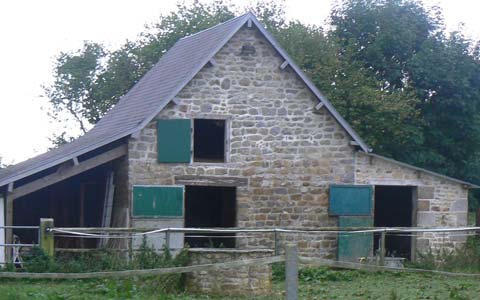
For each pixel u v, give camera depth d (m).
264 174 22.86
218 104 22.55
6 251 20.30
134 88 27.34
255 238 22.61
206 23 36.50
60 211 24.12
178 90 22.05
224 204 25.28
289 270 9.98
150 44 36.91
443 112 36.28
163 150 22.03
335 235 23.11
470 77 36.06
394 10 37.16
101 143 21.38
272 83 23.00
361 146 23.42
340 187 23.30
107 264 17.34
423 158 35.47
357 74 34.78
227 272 15.05
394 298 14.19
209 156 25.78
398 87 36.94
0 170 25.11
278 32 36.44
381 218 27.61
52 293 13.83
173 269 12.08
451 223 24.09
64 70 39.66
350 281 17.83
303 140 23.17
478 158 37.38
